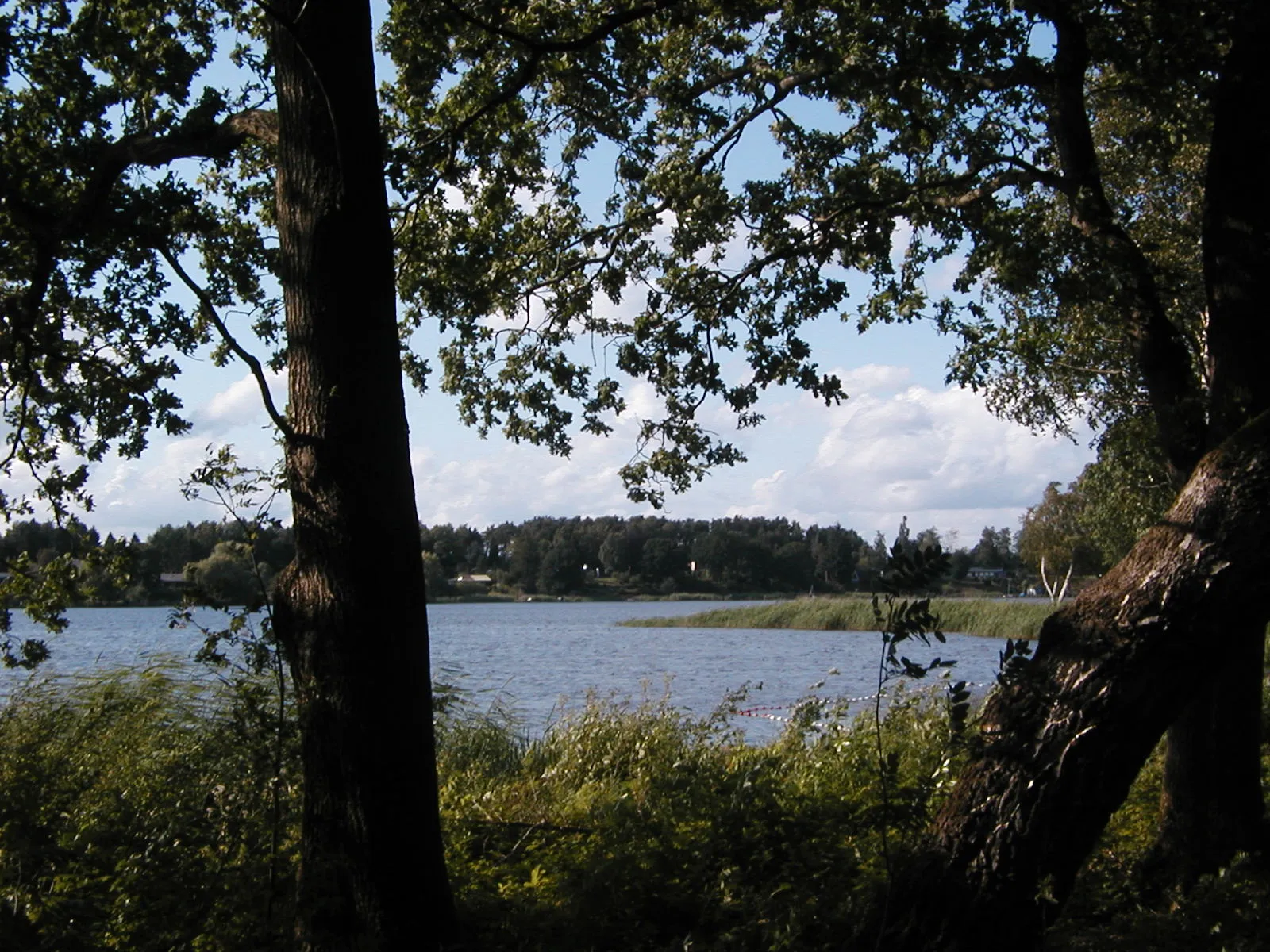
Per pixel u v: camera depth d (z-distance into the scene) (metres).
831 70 7.50
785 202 8.47
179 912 4.25
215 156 5.92
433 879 4.52
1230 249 5.64
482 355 9.81
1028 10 6.97
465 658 31.91
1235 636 3.78
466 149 8.00
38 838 4.69
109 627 30.48
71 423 7.62
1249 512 3.73
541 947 4.96
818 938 4.57
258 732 4.48
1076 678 3.88
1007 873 3.86
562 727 11.41
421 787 4.52
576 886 5.46
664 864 5.72
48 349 7.05
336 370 4.51
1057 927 4.55
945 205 7.99
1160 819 6.08
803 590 89.25
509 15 6.74
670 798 6.75
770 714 14.99
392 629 4.47
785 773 8.48
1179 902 4.80
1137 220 12.38
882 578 3.65
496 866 6.47
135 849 4.79
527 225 9.34
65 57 6.82
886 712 9.17
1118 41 7.29
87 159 6.67
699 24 8.55
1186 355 6.75
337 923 4.36
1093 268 6.89
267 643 4.46
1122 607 3.88
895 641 3.64
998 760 3.96
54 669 9.67
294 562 4.54
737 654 32.69
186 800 4.88
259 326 7.87
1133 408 12.36
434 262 8.38
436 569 91.50
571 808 7.93
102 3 6.80
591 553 99.69
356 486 4.46
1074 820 3.83
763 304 8.88
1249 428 3.91
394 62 7.59
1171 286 7.55
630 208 9.16
